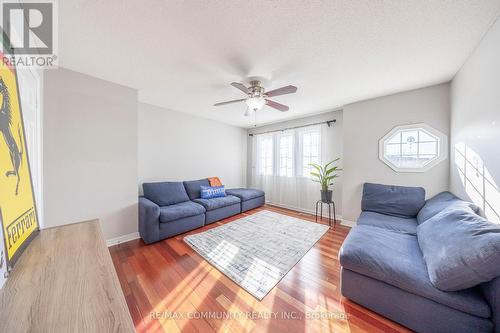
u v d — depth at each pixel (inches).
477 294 42.8
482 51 60.4
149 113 134.6
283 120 180.5
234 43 62.9
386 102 112.1
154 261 83.3
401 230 78.4
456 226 51.8
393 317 51.6
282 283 69.4
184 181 154.3
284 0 45.9
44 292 24.8
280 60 73.2
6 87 35.0
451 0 45.9
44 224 76.4
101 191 91.9
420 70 81.5
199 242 101.8
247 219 142.9
